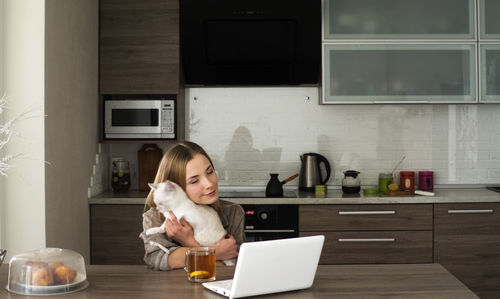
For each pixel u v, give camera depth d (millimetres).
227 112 4141
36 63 2809
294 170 4145
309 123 4141
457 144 4145
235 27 3754
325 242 3531
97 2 3766
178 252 1736
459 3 3768
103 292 1494
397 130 4137
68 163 3176
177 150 1823
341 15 3775
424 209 3535
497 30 3770
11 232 2818
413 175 3902
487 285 3561
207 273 1601
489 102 3773
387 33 3781
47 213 2844
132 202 3564
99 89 3809
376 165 4141
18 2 2814
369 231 3533
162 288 1531
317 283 1603
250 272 1410
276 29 3762
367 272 1736
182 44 3801
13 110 2814
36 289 1476
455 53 3771
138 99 3852
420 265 1838
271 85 4016
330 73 3787
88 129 3576
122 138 3820
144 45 3783
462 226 3545
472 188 4109
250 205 3533
